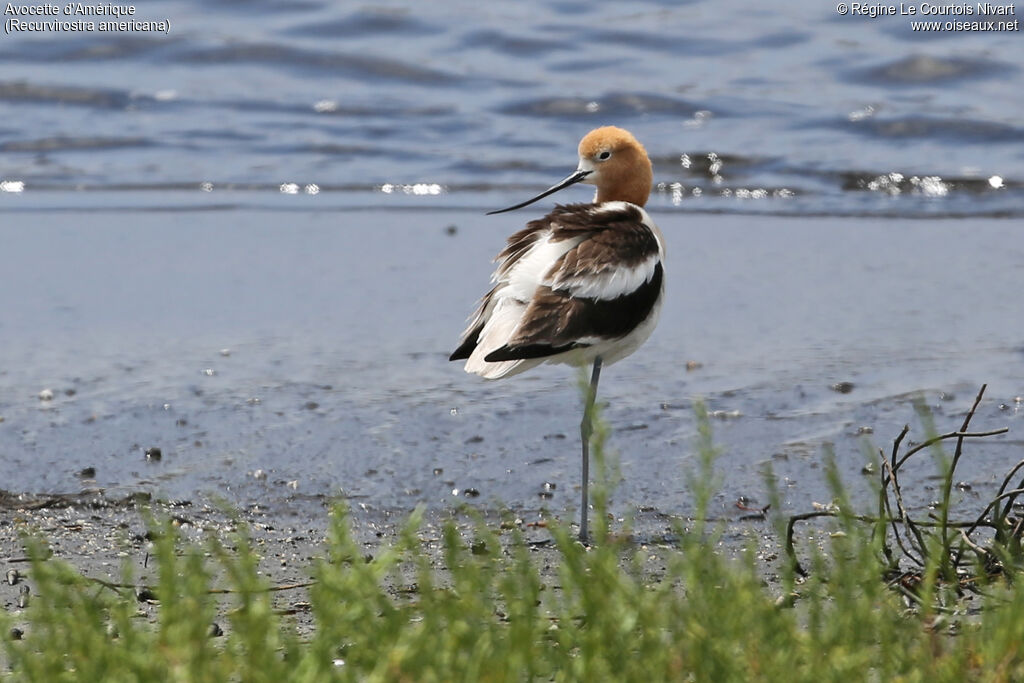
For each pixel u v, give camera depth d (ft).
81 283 49.21
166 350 42.91
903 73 73.05
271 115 70.28
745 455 34.94
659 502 32.32
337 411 38.37
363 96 72.59
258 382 40.45
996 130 65.41
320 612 19.11
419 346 43.37
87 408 38.50
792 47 76.84
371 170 63.46
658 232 34.40
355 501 32.76
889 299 46.83
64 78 74.02
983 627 20.30
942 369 40.37
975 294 47.03
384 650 18.38
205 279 49.67
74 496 32.89
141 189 60.95
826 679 17.80
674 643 18.78
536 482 33.81
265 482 33.88
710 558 20.26
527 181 62.23
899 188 60.44
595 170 38.24
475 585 19.42
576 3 82.84
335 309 46.62
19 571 28.09
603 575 18.84
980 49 74.59
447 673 18.04
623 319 32.27
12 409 38.40
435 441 36.42
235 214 57.62
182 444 36.22
